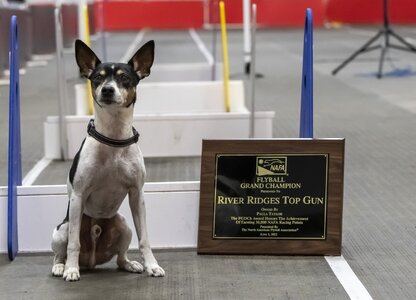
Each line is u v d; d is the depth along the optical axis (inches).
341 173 198.7
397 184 276.5
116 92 170.4
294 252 198.5
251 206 199.2
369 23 1299.2
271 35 1137.4
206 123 334.0
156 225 207.5
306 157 198.7
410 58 728.3
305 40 220.4
